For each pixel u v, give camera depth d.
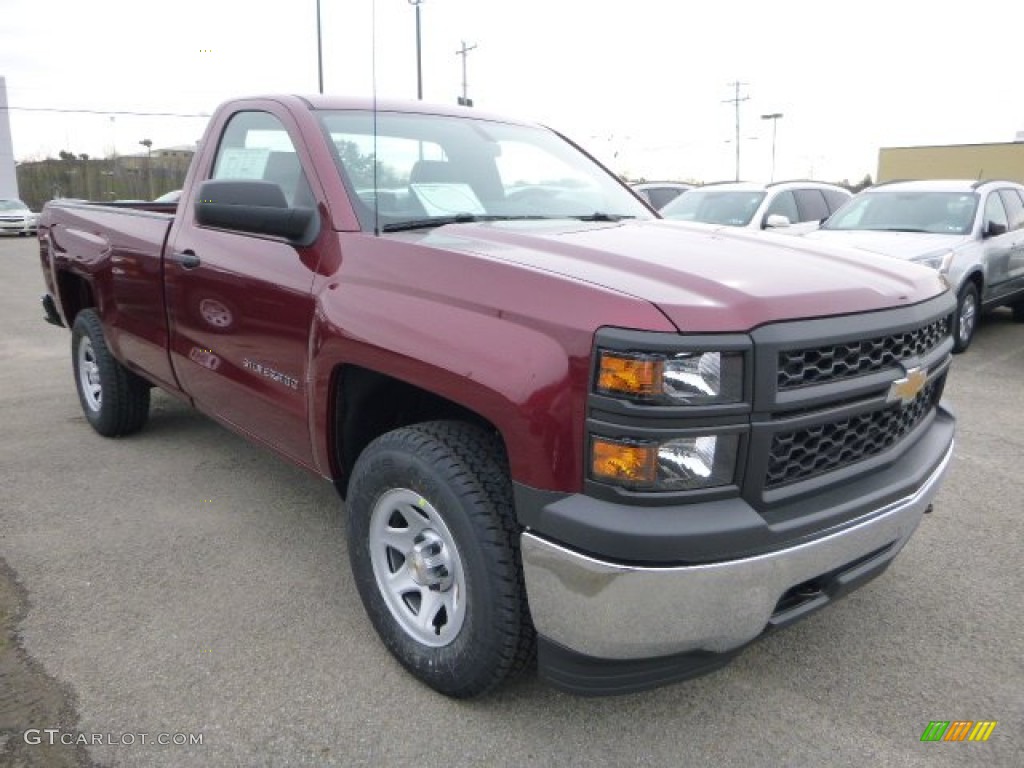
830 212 11.92
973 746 2.48
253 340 3.33
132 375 4.92
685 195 12.00
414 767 2.36
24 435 5.24
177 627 3.04
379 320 2.60
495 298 2.32
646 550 2.02
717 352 2.04
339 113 3.44
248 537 3.80
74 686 2.67
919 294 2.69
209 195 3.10
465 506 2.35
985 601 3.31
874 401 2.39
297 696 2.65
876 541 2.45
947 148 39.22
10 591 3.27
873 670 2.85
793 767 2.39
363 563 2.79
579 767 2.38
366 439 3.03
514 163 3.77
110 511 4.05
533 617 2.25
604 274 2.31
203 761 2.36
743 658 2.92
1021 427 5.66
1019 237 9.45
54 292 5.45
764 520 2.14
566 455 2.11
